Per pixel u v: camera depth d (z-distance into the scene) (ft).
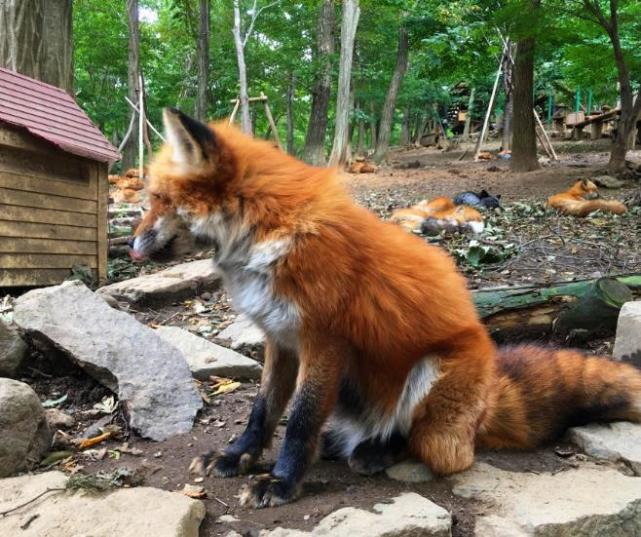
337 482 2.34
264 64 21.90
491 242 6.64
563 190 11.46
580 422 2.78
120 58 25.85
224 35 23.93
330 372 2.15
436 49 14.65
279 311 2.15
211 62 22.81
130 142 21.48
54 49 8.06
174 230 2.31
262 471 2.40
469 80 26.76
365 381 2.36
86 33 24.86
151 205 2.37
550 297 4.16
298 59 21.40
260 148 2.35
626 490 2.19
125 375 2.96
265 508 2.10
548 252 6.36
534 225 7.92
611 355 3.91
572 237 7.02
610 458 2.52
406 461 2.40
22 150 5.14
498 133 30.30
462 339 2.33
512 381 2.66
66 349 3.05
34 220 5.29
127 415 2.82
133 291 4.89
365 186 13.69
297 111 31.35
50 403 3.06
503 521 2.00
